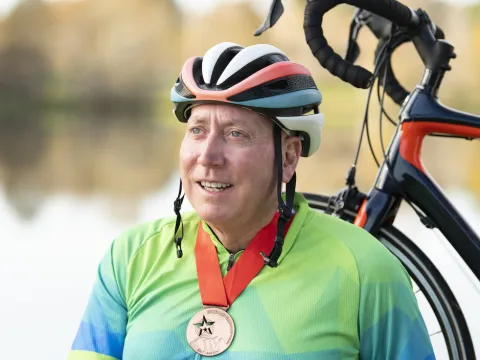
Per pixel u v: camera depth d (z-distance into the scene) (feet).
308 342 6.05
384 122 53.21
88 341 6.68
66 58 156.25
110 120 104.63
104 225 23.67
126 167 41.19
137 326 6.43
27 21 156.66
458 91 122.62
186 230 6.77
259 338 6.08
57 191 31.89
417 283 9.64
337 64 8.71
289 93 6.22
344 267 6.24
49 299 15.49
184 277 6.47
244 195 6.22
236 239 6.52
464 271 9.80
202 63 6.32
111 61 156.25
